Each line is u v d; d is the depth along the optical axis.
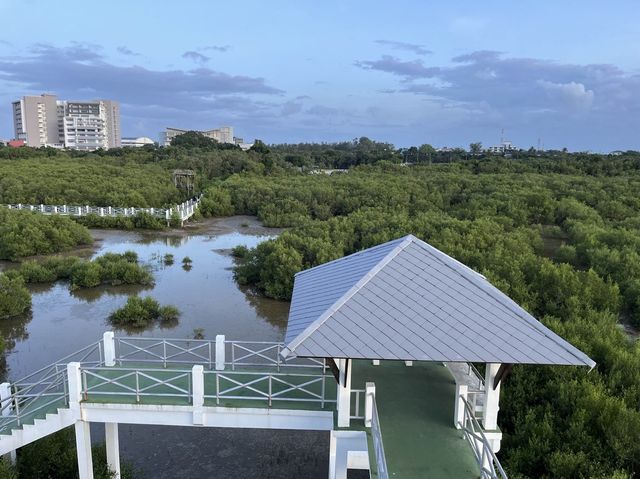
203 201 53.00
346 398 9.03
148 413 9.96
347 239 33.25
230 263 34.09
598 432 11.60
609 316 18.12
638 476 10.57
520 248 29.16
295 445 14.42
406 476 7.55
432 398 10.03
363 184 57.28
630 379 13.09
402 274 9.35
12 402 11.79
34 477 11.16
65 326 22.67
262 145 91.56
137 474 12.67
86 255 35.22
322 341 7.90
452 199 50.94
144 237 41.97
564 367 13.84
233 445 14.34
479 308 8.64
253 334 22.03
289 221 47.50
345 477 9.17
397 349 7.79
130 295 27.11
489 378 8.79
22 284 25.86
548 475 10.88
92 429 14.88
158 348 20.17
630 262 24.84
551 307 20.00
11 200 47.12
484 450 7.55
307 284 10.98
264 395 9.99
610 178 60.78
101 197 49.69
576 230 34.62
